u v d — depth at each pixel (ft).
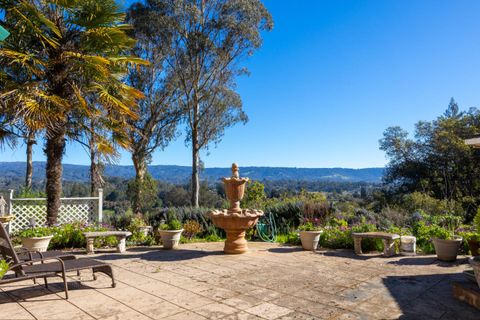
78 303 13.12
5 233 13.03
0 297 13.80
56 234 25.84
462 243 24.26
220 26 60.54
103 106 29.60
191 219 38.40
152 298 13.84
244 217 23.03
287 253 24.49
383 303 13.46
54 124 26.37
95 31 26.84
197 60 63.62
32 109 23.71
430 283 16.40
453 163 88.12
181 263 20.75
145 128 63.10
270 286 15.75
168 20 58.18
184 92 66.23
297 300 13.76
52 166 28.19
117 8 28.04
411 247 24.41
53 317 11.65
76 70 27.40
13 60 24.18
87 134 29.27
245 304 13.21
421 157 97.45
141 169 64.13
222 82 65.87
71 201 33.42
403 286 15.87
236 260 21.75
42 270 13.30
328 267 19.83
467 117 92.07
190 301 13.51
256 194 47.62
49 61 26.53
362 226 27.48
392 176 101.50
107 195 63.62
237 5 60.39
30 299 13.57
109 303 13.16
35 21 25.39
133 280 16.66
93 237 24.04
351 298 14.08
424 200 52.08
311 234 25.68
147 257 22.67
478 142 16.94
